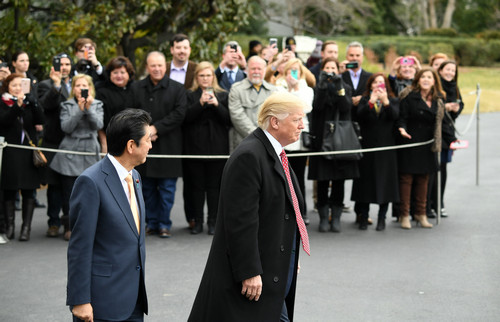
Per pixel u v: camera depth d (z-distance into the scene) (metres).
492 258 7.29
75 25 12.92
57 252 7.56
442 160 9.45
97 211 3.77
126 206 3.87
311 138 8.51
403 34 55.12
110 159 3.88
